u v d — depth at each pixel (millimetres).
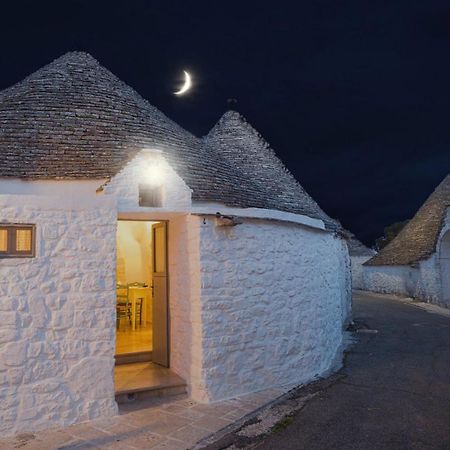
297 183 13016
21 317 5688
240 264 7305
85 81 10258
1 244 5723
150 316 11211
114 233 6293
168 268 7723
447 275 23297
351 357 9922
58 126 8586
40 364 5711
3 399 5496
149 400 6648
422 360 9562
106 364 6051
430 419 5961
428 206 28469
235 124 13734
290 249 8242
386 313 18578
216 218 7094
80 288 6020
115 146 8383
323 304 9258
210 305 6895
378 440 5270
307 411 6266
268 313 7598
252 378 7215
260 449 5043
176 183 7438
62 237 6008
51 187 7477
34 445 5133
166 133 9680
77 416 5801
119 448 5051
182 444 5168
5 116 8727
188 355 6973
